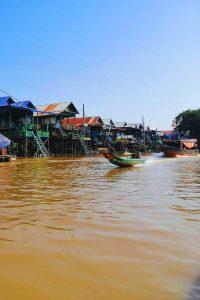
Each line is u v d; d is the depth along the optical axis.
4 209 10.16
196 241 6.81
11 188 15.05
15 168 27.19
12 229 7.85
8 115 46.47
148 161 39.34
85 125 63.69
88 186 15.74
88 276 5.13
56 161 37.22
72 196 12.66
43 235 7.34
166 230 7.67
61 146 54.00
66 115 55.44
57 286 4.81
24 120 46.19
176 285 4.79
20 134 45.22
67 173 22.88
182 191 13.95
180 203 11.07
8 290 4.70
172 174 22.19
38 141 46.50
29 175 21.36
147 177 20.17
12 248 6.46
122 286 4.78
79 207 10.43
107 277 5.09
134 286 4.77
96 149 61.91
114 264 5.59
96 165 31.11
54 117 53.47
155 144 82.06
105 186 15.73
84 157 47.62
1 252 6.24
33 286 4.82
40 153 47.25
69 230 7.73
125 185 16.11
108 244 6.66
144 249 6.33
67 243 6.75
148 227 7.95
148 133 85.19
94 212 9.66
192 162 37.84
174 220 8.64
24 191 14.08
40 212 9.70
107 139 65.81
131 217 9.00
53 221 8.60
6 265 5.61
